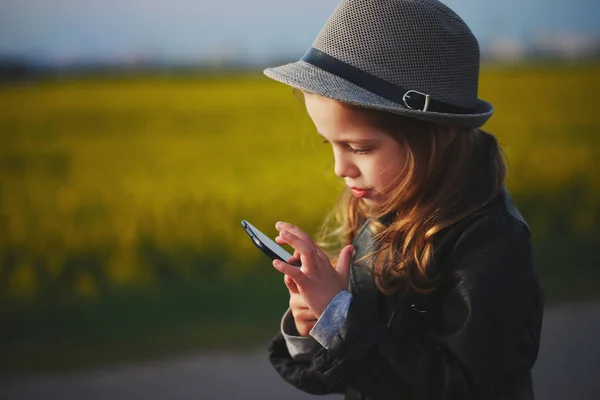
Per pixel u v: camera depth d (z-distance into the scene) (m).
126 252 6.71
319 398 3.94
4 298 5.75
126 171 9.12
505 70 13.75
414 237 1.53
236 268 6.35
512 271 1.47
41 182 8.63
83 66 12.85
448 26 1.55
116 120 10.95
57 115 11.09
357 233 1.79
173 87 12.83
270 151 9.86
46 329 5.06
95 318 5.27
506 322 1.44
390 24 1.51
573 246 6.78
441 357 1.44
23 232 7.15
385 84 1.50
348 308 1.46
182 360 4.41
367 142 1.50
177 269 6.33
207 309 5.38
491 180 1.61
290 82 1.50
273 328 4.95
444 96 1.54
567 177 9.16
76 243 6.95
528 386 1.58
